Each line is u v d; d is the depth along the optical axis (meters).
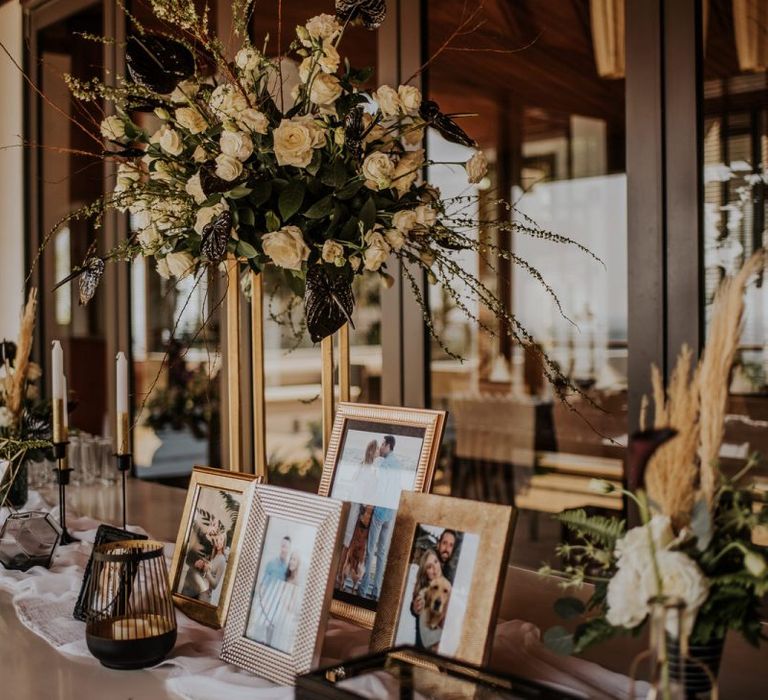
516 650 1.30
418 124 1.67
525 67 4.12
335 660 1.32
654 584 0.96
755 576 0.96
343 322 1.61
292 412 4.97
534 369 5.50
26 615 1.60
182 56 1.67
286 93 1.76
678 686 0.94
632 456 0.89
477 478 4.91
